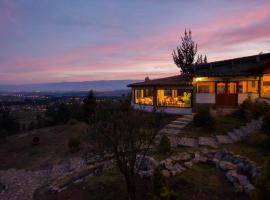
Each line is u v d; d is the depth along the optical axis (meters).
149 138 9.13
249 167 9.40
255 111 16.50
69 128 26.97
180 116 20.83
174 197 6.96
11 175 15.14
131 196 8.24
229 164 10.16
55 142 22.16
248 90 20.97
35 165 16.53
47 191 11.20
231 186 8.53
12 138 27.36
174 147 13.84
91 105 29.05
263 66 19.02
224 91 20.94
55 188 10.97
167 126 18.23
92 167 12.68
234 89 20.72
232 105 20.58
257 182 5.99
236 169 9.74
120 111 8.86
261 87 19.98
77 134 22.98
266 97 19.14
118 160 8.49
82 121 29.97
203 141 14.34
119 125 8.56
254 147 12.33
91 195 9.41
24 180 13.77
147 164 10.98
